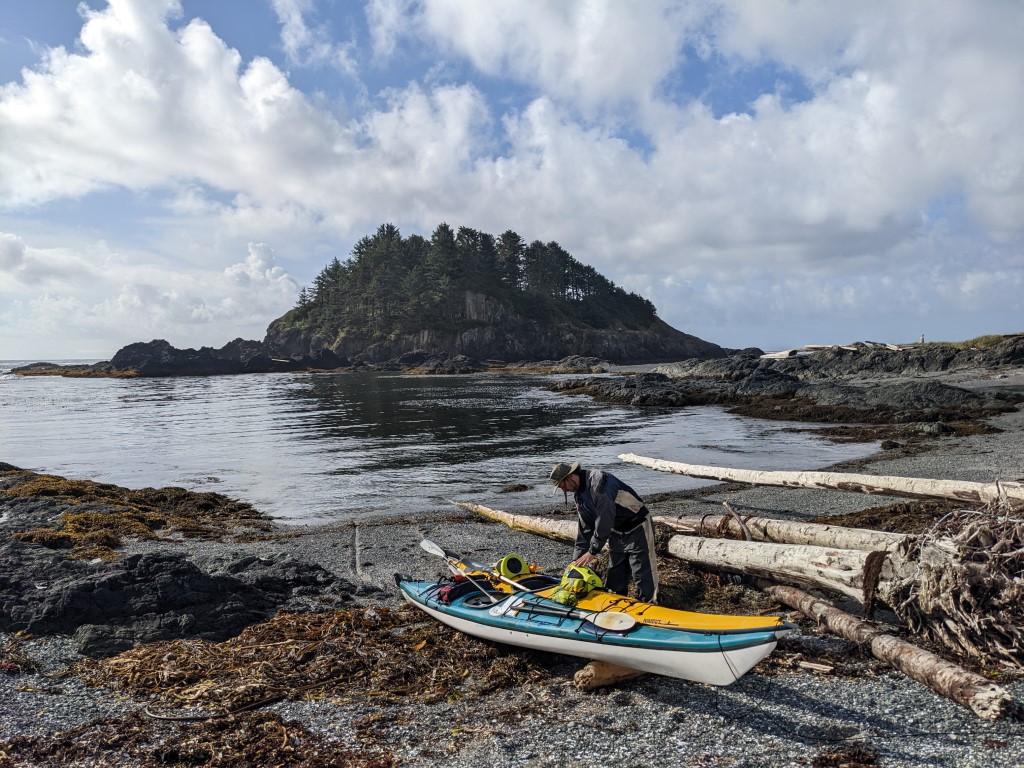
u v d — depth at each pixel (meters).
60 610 7.34
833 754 4.71
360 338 128.75
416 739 5.21
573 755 4.91
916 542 6.60
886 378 48.81
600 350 138.62
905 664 5.80
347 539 12.03
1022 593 5.79
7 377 91.12
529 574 7.41
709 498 14.81
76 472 20.33
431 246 143.38
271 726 5.37
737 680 5.61
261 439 27.25
